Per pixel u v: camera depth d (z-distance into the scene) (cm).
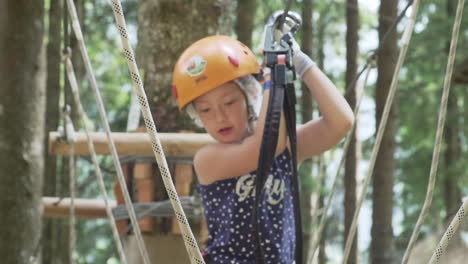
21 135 505
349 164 793
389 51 744
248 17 904
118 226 390
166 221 375
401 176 1400
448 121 1291
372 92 1311
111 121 1320
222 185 229
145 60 428
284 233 225
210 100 226
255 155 220
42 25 518
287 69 212
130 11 1118
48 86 841
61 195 858
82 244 1307
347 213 791
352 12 836
